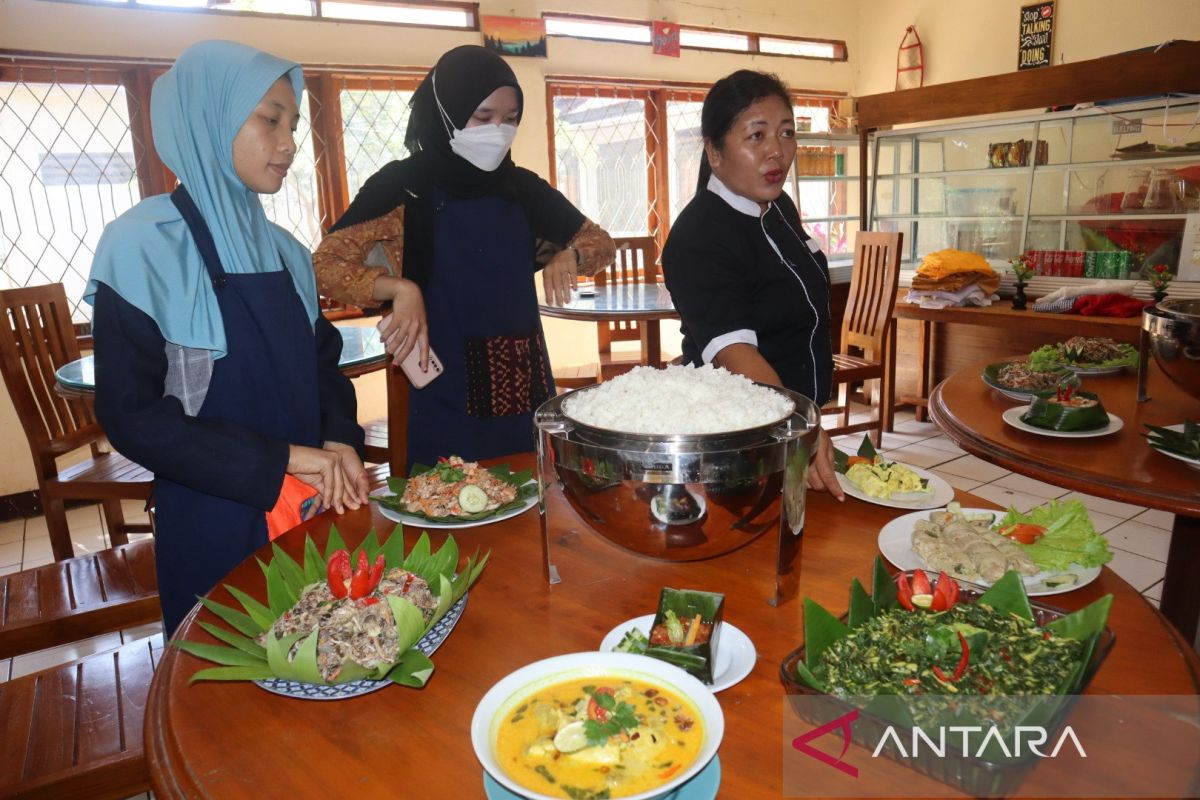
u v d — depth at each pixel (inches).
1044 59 199.0
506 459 63.7
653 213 208.7
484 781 27.6
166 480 53.9
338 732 31.6
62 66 134.6
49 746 47.9
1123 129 136.5
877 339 151.9
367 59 161.2
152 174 144.3
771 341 65.9
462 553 47.2
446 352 73.2
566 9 185.3
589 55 190.1
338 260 65.7
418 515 50.6
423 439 74.9
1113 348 83.6
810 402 42.5
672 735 27.6
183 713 33.3
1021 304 144.0
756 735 30.2
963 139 161.0
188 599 54.2
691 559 40.4
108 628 67.1
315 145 159.6
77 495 100.8
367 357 100.3
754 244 62.7
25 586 69.9
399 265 72.2
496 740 27.8
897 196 175.3
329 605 35.7
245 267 53.9
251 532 53.5
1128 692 31.7
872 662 29.0
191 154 52.1
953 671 28.1
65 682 54.4
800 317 65.7
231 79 51.0
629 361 154.8
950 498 51.2
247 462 49.8
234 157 52.7
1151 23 182.2
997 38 207.6
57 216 138.4
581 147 194.4
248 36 148.7
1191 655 34.0
